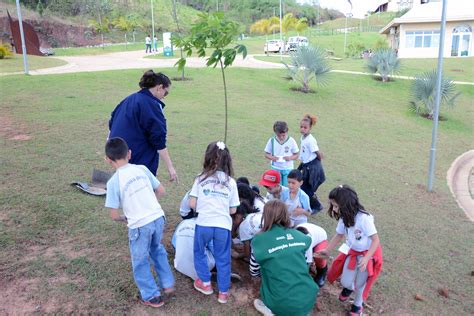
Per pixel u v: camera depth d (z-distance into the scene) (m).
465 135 15.64
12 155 7.32
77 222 5.12
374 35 62.28
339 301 4.42
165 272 3.93
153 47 39.56
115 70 19.72
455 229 6.93
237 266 4.68
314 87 19.84
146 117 4.34
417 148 12.86
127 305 3.79
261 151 9.84
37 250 4.45
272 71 22.67
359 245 4.02
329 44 50.81
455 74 27.33
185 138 10.10
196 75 19.72
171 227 5.35
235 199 3.98
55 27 51.81
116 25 53.12
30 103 11.90
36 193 5.77
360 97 19.23
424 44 36.19
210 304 3.96
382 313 4.40
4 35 44.94
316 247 4.40
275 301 3.60
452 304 4.73
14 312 3.54
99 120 10.59
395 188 8.80
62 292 3.84
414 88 17.91
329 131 13.34
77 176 6.64
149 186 3.69
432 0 47.41
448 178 10.27
